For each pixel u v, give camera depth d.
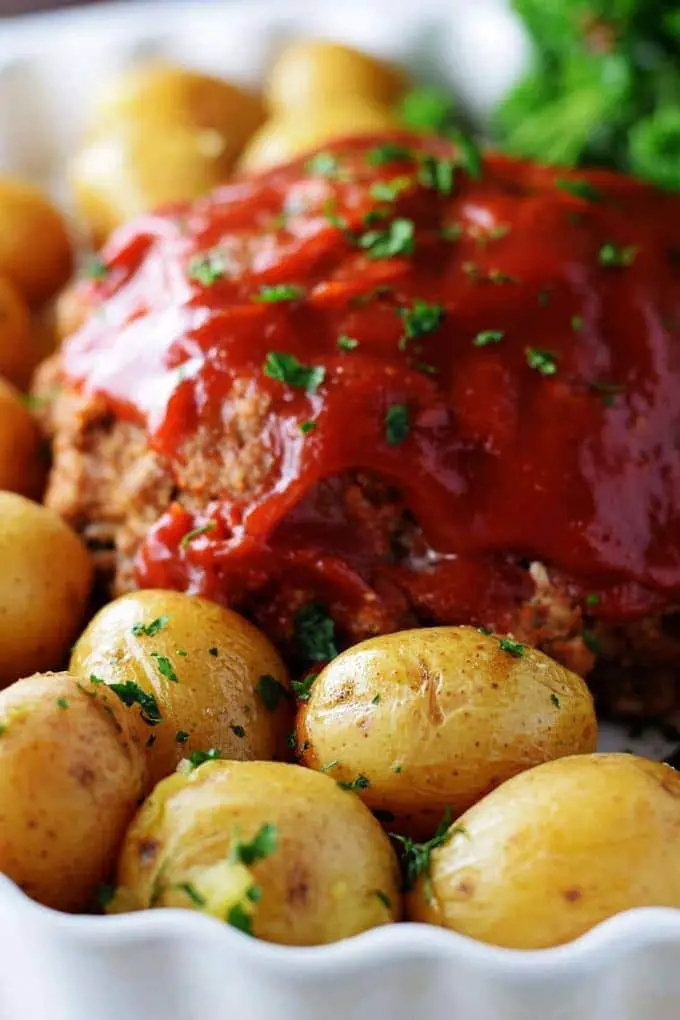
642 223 0.41
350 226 0.39
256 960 0.29
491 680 0.33
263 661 0.35
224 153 0.53
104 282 0.43
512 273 0.38
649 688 0.39
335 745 0.33
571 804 0.30
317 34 0.57
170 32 0.56
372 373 0.37
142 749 0.32
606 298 0.39
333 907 0.30
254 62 0.57
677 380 0.39
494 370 0.37
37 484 0.41
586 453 0.37
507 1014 0.30
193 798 0.30
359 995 0.29
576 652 0.37
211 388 0.37
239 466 0.37
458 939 0.29
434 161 0.42
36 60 0.55
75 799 0.30
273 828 0.30
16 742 0.30
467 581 0.37
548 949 0.29
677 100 0.50
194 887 0.30
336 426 0.36
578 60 0.51
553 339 0.38
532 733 0.32
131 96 0.53
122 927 0.29
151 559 0.37
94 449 0.39
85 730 0.31
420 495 0.37
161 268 0.41
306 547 0.37
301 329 0.38
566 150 0.51
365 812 0.31
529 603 0.37
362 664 0.33
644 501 0.37
